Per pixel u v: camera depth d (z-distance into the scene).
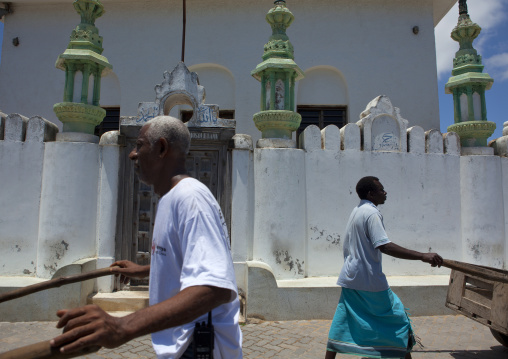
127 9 9.63
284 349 4.30
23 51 9.58
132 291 5.72
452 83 6.96
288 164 5.94
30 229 5.81
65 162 5.71
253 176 6.03
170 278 1.71
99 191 5.85
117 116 9.51
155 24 9.58
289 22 6.52
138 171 1.99
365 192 3.73
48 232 5.66
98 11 6.37
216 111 5.93
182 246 1.62
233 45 9.46
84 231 5.69
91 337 1.25
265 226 5.85
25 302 5.23
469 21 7.12
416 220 6.28
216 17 9.55
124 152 5.92
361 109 9.35
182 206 1.67
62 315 1.37
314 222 6.08
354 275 3.45
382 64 9.51
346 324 3.48
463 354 4.18
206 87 9.52
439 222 6.34
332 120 9.57
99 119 6.15
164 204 1.77
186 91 5.86
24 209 5.83
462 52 7.09
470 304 4.17
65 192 5.67
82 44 6.02
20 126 5.94
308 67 9.46
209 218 1.63
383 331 3.33
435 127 9.34
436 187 6.39
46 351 1.24
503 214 6.52
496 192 6.46
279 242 5.80
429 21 9.64
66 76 6.00
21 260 5.76
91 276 2.38
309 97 9.56
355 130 6.32
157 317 1.36
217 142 5.95
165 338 1.73
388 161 6.31
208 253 1.54
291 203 5.89
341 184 6.19
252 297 5.35
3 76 9.48
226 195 5.89
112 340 1.29
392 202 6.25
